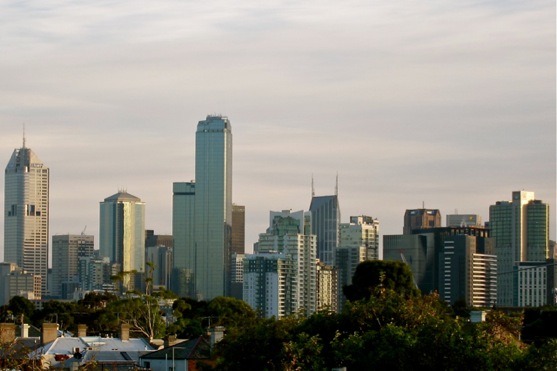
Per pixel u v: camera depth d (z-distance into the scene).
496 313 158.38
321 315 155.88
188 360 189.62
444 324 140.00
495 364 136.50
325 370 139.25
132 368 193.38
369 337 141.88
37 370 139.38
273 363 149.62
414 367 136.88
